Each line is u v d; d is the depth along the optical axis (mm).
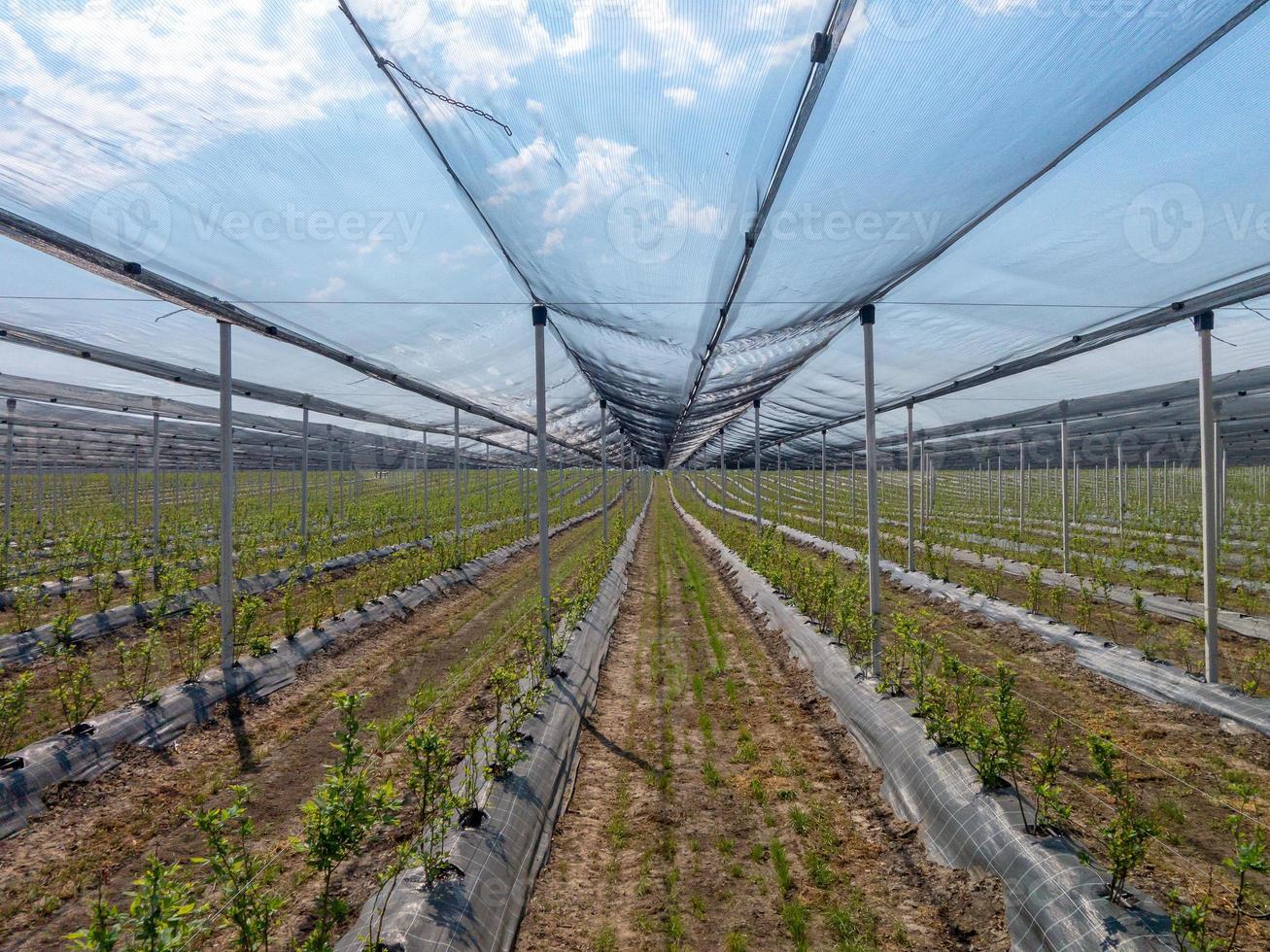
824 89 2789
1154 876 3797
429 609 11047
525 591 12727
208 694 6457
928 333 7121
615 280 5094
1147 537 14672
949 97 2867
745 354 7703
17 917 3639
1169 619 9672
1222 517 15320
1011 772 4531
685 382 9133
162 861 4117
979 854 3824
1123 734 5883
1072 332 6559
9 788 4582
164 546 14914
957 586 11703
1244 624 9070
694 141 3201
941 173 3551
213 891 3783
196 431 18438
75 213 3922
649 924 3621
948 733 4832
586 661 7707
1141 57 2703
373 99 3115
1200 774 5121
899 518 24484
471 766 4684
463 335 7246
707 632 9680
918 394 10680
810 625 8516
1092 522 21141
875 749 5379
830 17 2361
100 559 10906
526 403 12156
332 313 6047
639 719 6473
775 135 3145
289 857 4125
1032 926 3283
